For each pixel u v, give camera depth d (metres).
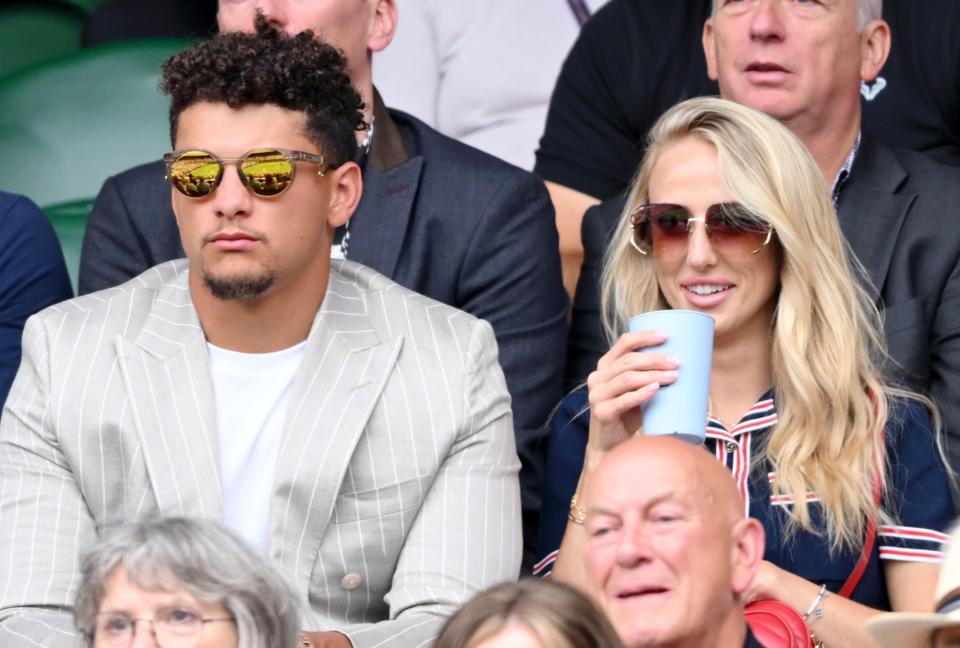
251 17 19.59
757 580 14.64
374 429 15.03
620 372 14.09
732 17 19.16
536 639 10.07
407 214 18.80
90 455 14.85
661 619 11.91
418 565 14.81
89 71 24.03
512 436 15.71
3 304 18.91
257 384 15.25
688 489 12.03
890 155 19.12
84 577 11.71
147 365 15.05
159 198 19.33
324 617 14.96
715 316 15.89
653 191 16.31
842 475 15.33
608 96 22.73
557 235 19.67
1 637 14.15
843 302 15.87
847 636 14.51
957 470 17.38
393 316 15.61
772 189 15.83
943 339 18.09
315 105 15.08
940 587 9.66
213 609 11.61
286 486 14.71
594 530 12.14
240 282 14.73
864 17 19.22
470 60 24.36
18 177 23.52
